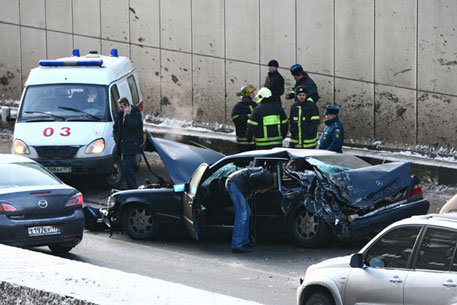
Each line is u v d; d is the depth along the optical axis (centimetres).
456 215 1192
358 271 1230
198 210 2092
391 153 2980
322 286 1295
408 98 2961
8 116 2941
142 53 3791
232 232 2119
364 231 1980
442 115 2878
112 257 2039
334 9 3128
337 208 2002
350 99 3119
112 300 846
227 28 3488
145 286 912
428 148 2922
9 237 1830
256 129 2616
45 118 2886
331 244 2123
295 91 2623
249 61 3431
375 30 3020
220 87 3550
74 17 3988
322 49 3180
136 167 3198
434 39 2864
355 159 2170
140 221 2273
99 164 2806
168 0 3675
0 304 958
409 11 2922
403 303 1146
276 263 1952
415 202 2044
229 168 2244
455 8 2802
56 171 2803
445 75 2856
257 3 3375
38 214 1869
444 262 1112
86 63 3028
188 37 3628
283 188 2088
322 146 2456
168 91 3731
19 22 4153
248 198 2105
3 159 2053
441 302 1095
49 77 2980
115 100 2969
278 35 3316
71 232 1917
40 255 1148
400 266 1172
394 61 2980
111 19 3869
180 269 1900
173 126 3694
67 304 868
